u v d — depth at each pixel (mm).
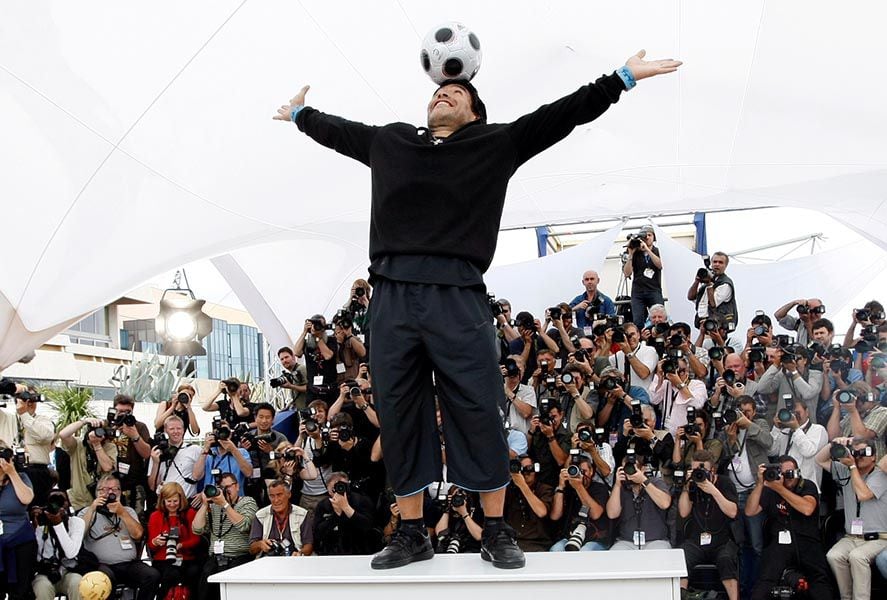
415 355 2584
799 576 6387
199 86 6457
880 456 6730
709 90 7383
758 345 8102
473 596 2416
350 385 7801
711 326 8742
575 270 11742
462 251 2541
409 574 2459
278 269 10852
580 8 6695
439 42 2725
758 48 6625
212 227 7934
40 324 7391
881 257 11539
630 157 8781
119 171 6750
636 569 2395
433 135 2674
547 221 11023
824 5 5992
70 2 5566
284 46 6426
